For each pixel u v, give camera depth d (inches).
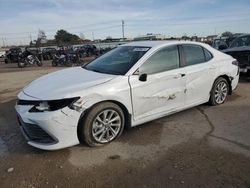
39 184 127.8
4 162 147.9
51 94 151.1
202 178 129.3
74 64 856.9
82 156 152.3
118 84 165.8
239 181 126.4
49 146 149.3
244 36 396.2
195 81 209.8
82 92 153.4
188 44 213.0
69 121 149.3
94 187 124.6
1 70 714.8
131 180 129.1
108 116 165.0
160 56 190.7
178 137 175.6
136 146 163.6
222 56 241.0
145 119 182.9
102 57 213.2
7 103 273.3
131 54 192.4
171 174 133.3
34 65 869.2
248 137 174.1
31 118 147.9
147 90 178.2
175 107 199.8
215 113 220.2
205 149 158.2
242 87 315.0
